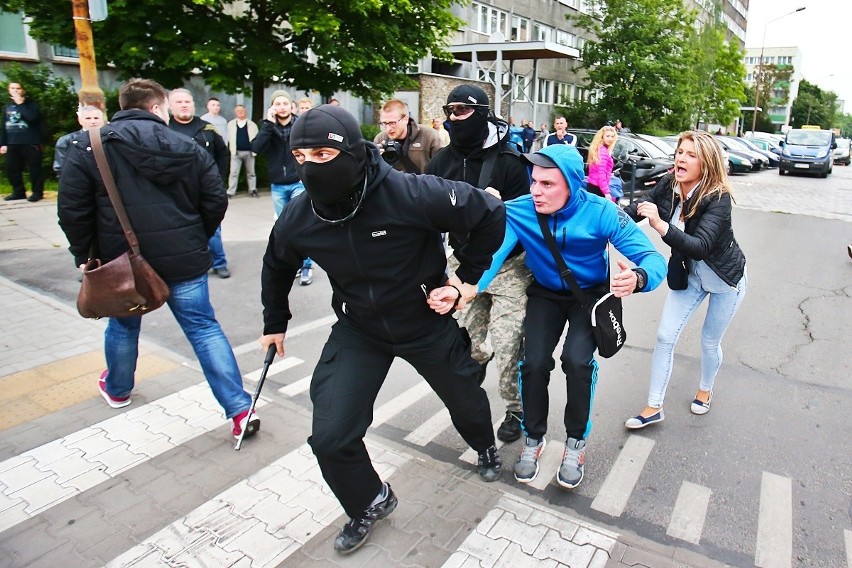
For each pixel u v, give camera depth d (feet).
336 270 7.69
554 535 8.86
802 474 10.57
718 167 10.42
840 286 23.53
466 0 47.98
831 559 8.49
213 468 10.49
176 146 9.98
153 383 13.61
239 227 31.22
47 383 13.47
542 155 8.99
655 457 11.05
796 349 16.65
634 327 18.22
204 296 11.02
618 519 9.29
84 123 17.72
